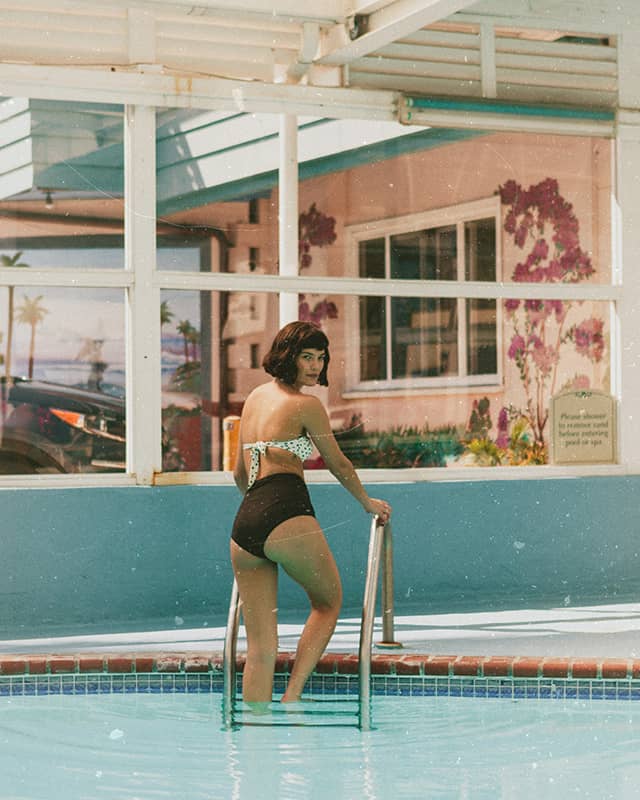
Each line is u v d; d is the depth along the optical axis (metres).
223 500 8.02
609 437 9.00
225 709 5.67
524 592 8.65
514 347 8.86
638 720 5.68
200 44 8.00
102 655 6.34
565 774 4.86
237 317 8.20
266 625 5.71
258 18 7.86
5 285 7.77
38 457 7.84
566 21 8.80
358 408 8.50
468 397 8.77
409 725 5.57
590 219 9.01
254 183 8.20
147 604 7.90
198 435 8.09
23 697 6.21
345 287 8.45
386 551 6.68
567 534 8.73
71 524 7.77
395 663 6.14
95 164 7.87
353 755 5.10
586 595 8.69
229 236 8.16
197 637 7.20
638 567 8.88
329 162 8.38
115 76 7.80
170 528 7.93
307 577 5.63
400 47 8.47
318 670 6.20
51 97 7.71
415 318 8.65
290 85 8.20
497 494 8.59
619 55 8.95
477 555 8.54
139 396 7.94
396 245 8.59
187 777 4.81
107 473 7.93
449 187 8.70
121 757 5.09
